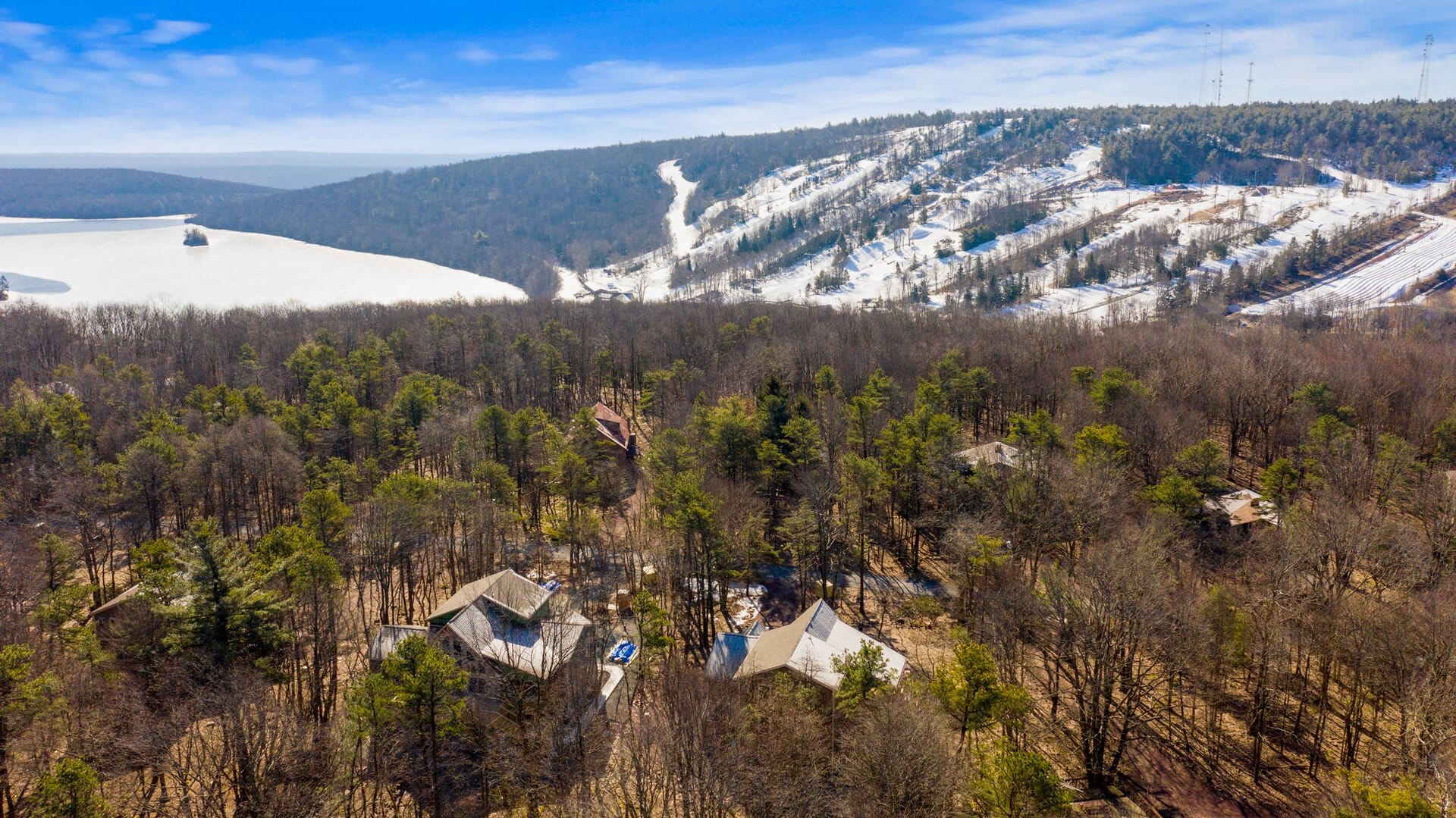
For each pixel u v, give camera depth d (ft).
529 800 147.54
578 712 153.58
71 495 228.22
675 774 141.90
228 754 129.59
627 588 235.40
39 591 188.55
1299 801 151.53
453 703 147.64
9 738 133.28
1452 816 115.14
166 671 147.95
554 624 174.09
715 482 249.34
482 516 232.53
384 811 142.72
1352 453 242.78
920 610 228.43
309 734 134.92
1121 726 172.45
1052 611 176.24
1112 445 247.91
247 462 257.75
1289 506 229.45
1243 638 168.55
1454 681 143.33
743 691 167.63
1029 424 266.36
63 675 151.33
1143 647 167.53
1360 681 164.14
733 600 236.63
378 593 232.32
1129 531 204.23
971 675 146.00
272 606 157.89
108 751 138.10
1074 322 501.15
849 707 152.76
